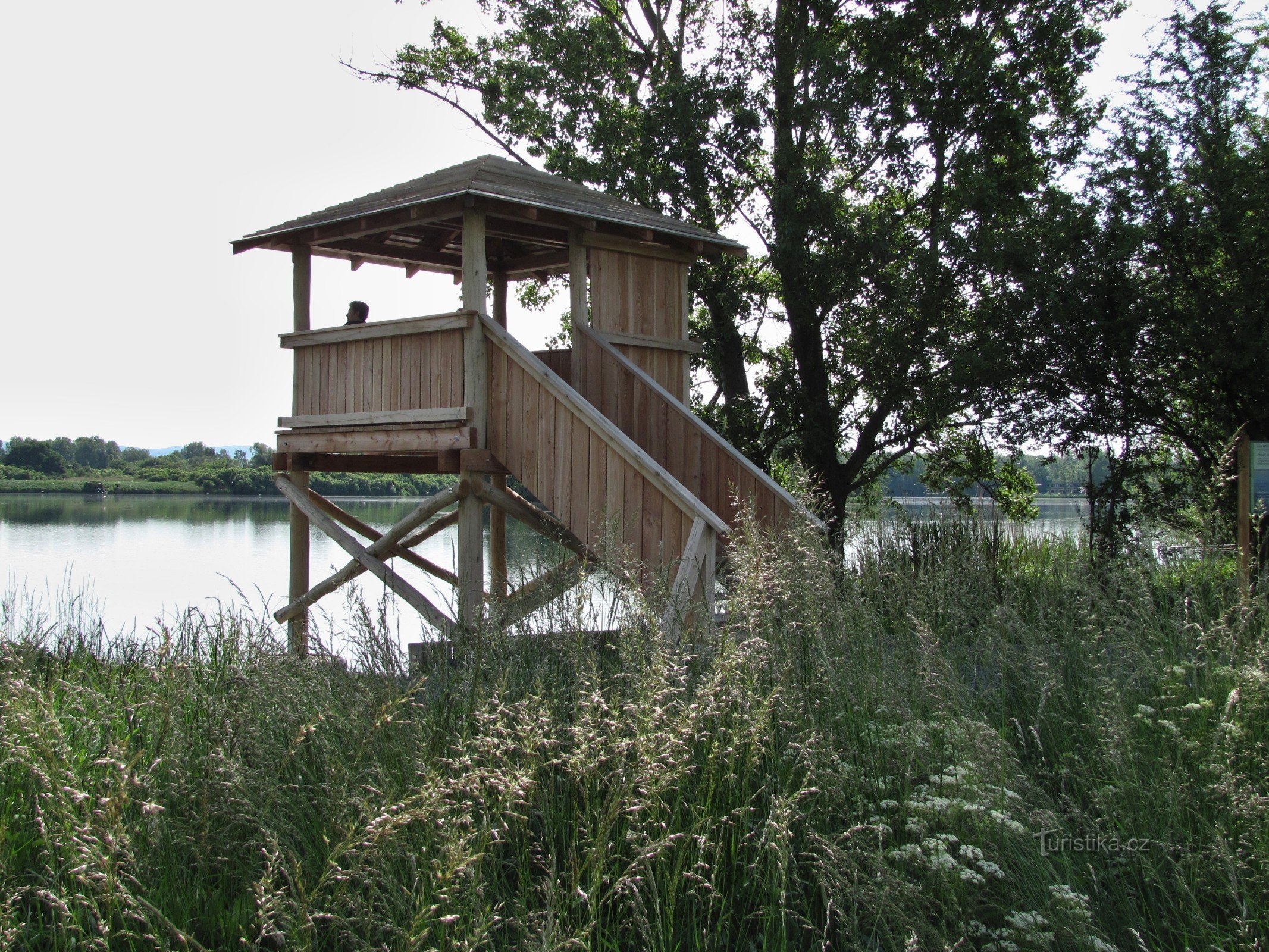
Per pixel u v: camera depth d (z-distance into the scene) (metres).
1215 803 3.52
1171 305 13.53
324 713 3.66
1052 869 3.29
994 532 8.59
